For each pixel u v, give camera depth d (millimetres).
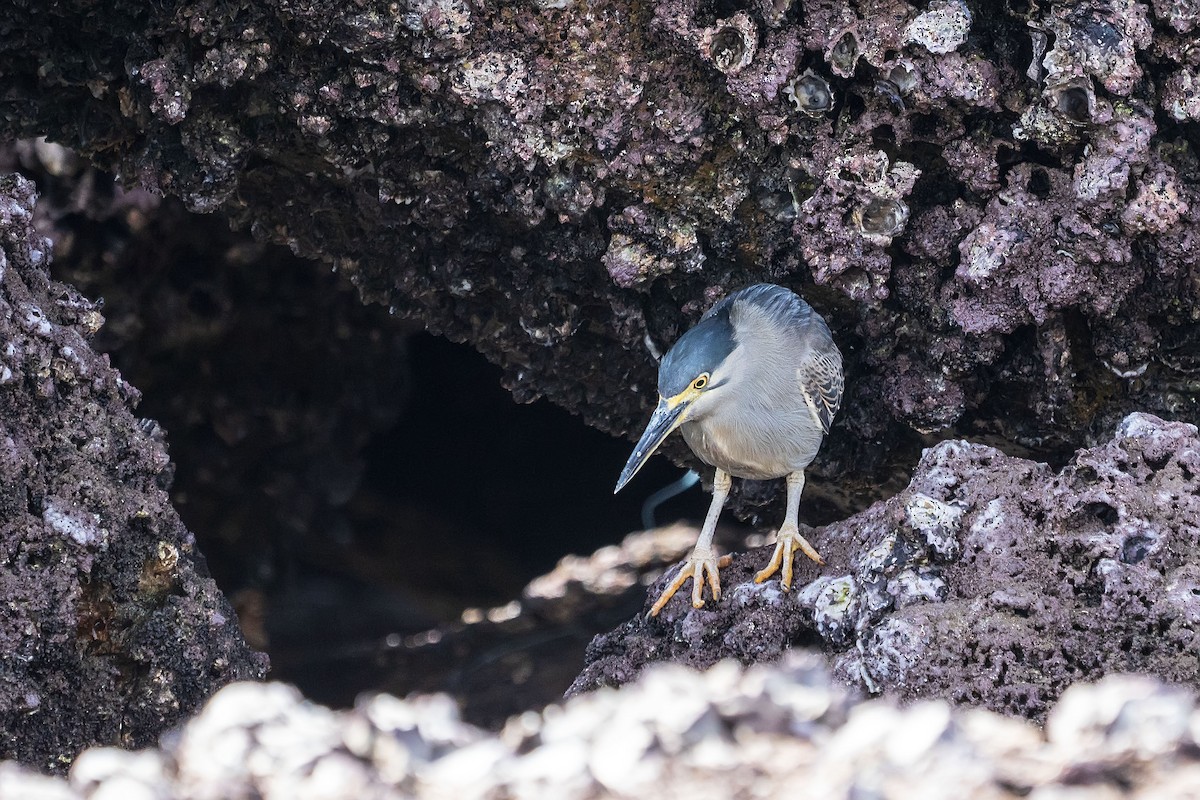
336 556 19031
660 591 10008
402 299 12148
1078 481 8016
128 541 8094
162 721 8133
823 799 3918
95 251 15883
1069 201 9922
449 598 19016
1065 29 9320
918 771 3992
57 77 10289
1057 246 10031
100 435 8078
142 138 10898
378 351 17953
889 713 4234
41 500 7602
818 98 9984
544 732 4395
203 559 9148
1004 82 9789
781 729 4148
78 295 8648
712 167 10477
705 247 11086
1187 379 10812
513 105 9867
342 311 17406
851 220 10258
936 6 9523
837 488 13000
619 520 19297
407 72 9867
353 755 4219
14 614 7258
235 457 17750
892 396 11359
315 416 17891
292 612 18547
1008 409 11477
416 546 19281
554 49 9828
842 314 11562
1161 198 9594
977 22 9742
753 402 10016
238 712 4363
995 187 10156
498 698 16469
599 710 4398
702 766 4027
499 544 19422
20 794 4145
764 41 9875
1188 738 3984
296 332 17312
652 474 19031
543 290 11531
